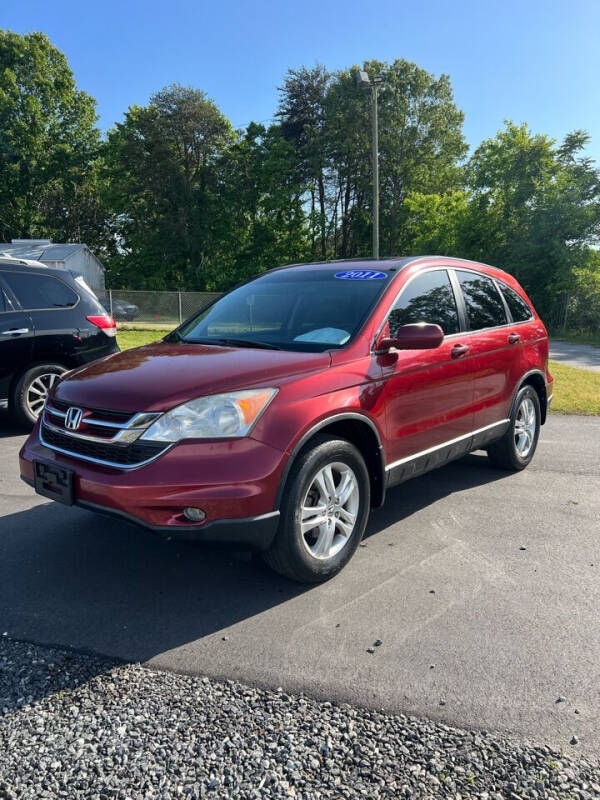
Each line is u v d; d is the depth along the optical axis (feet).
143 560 12.23
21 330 21.93
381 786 6.67
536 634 9.61
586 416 27.25
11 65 153.89
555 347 71.72
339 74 157.38
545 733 7.46
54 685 8.32
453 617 10.10
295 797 6.52
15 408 22.27
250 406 9.98
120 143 148.36
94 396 10.54
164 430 9.68
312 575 10.97
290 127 162.91
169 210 149.28
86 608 10.37
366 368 11.79
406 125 153.17
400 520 14.44
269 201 151.12
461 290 15.60
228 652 9.11
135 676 8.54
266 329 13.41
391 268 14.05
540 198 98.99
